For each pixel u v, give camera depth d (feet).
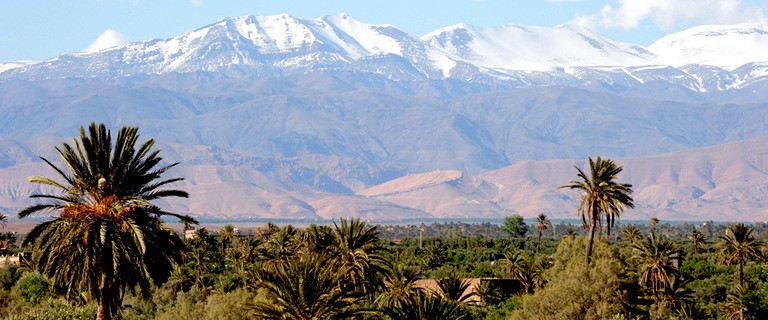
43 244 258.57
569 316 417.90
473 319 478.18
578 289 424.46
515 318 434.30
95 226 255.09
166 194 269.44
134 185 264.11
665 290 568.82
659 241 581.53
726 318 580.30
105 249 254.47
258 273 386.93
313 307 295.69
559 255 546.67
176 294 635.25
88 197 265.34
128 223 253.24
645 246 579.07
